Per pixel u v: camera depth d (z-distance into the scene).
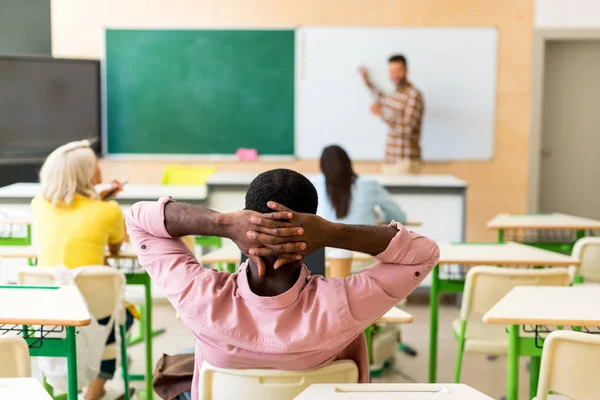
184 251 1.47
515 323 1.86
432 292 3.02
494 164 6.09
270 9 5.98
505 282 2.57
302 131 6.09
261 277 1.38
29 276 2.51
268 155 6.13
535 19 5.96
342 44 5.99
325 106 6.06
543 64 6.00
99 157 6.07
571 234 4.48
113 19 5.99
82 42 6.01
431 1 5.94
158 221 1.41
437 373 3.43
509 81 6.02
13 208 4.25
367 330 2.61
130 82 6.04
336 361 1.49
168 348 3.78
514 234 4.55
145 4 5.97
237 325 1.40
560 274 2.56
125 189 4.62
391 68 5.64
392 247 1.39
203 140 6.12
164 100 6.07
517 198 6.13
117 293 2.60
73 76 5.91
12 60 5.78
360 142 6.08
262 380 1.46
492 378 3.37
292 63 6.02
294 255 1.32
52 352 1.98
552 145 6.34
